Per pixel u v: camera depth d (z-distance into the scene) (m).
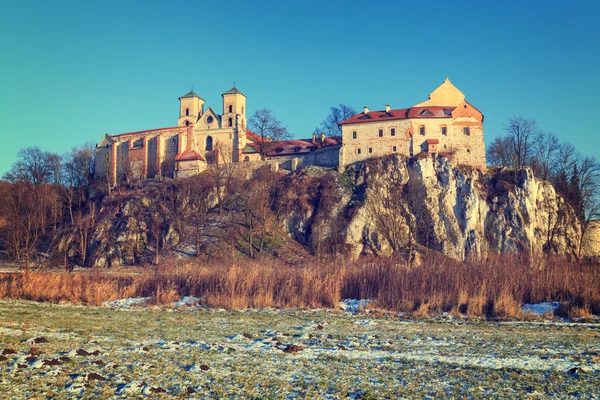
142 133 127.62
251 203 103.31
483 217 101.25
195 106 133.75
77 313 39.97
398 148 110.62
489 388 20.72
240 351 26.50
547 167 120.00
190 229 101.12
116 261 95.25
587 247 102.81
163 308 45.94
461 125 110.62
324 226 99.56
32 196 108.88
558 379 22.25
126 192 116.56
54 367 20.89
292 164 119.19
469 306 44.34
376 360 25.53
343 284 51.22
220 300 48.03
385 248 96.75
